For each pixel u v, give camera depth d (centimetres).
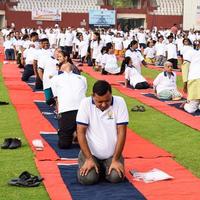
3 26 5431
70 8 5606
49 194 698
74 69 1105
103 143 752
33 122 1194
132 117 1283
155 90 1616
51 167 823
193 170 823
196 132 1113
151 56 2980
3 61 3016
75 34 3350
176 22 5738
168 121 1237
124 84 1945
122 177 747
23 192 716
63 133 935
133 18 5709
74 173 791
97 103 741
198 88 1337
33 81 1994
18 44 2691
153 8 5741
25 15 5469
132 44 1944
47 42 1516
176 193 703
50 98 1355
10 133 1084
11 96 1606
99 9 5503
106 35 3622
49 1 5603
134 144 986
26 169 820
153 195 695
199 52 1355
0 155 905
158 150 938
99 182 751
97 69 2423
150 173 779
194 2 5412
